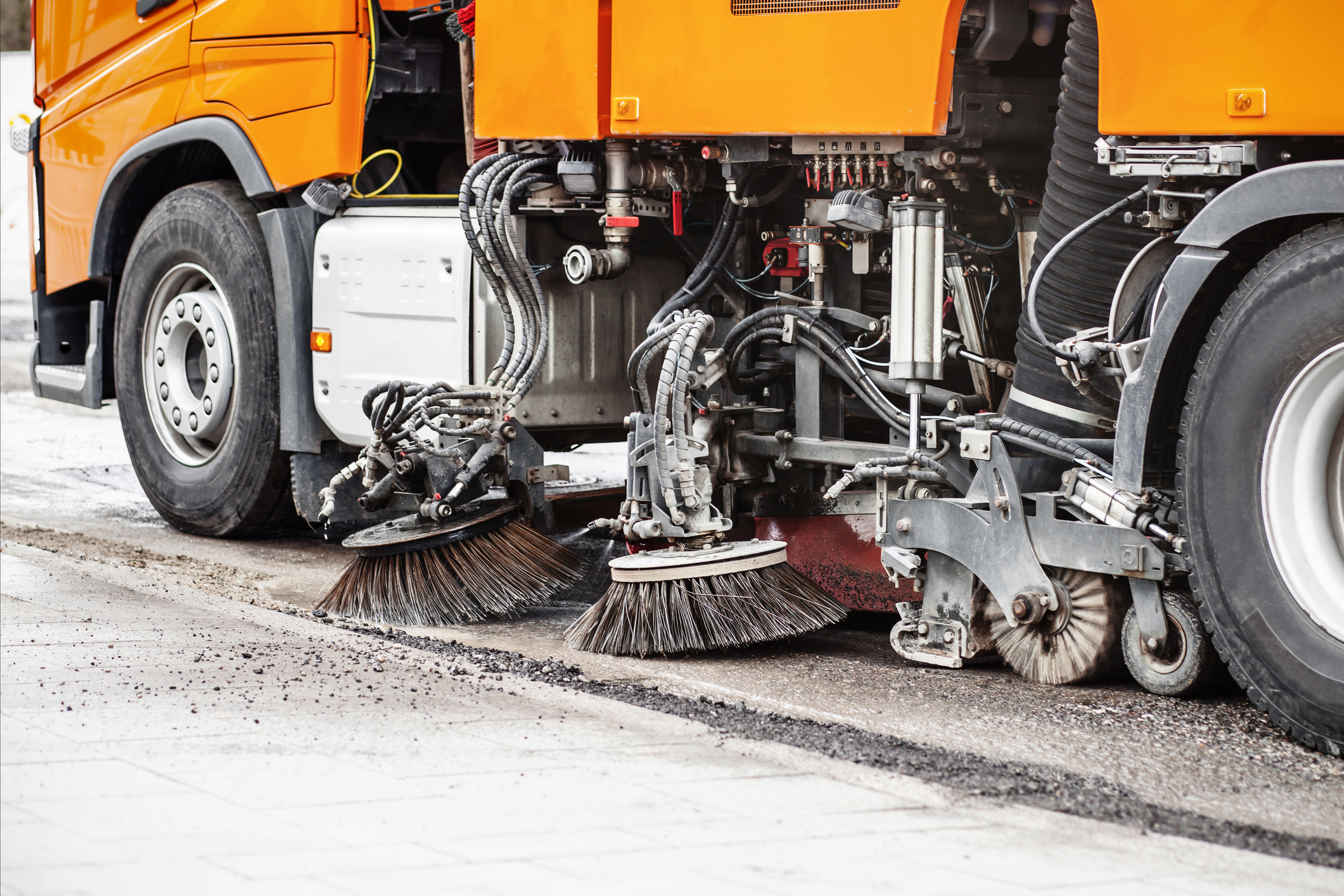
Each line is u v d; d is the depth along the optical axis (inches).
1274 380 154.9
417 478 219.1
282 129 250.2
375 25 243.3
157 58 273.0
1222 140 160.4
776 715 159.0
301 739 141.1
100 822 116.1
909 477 190.9
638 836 115.6
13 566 230.5
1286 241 154.6
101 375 297.9
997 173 195.3
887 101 181.3
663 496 196.2
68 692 155.3
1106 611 171.2
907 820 121.6
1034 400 184.4
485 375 222.5
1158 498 167.0
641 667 184.7
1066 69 174.2
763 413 212.2
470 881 105.1
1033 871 110.1
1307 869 113.3
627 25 201.9
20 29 1093.1
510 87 214.2
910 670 184.7
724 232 211.6
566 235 227.6
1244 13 155.7
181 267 274.1
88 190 293.6
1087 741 152.6
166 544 272.4
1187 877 110.1
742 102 192.7
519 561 213.9
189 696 155.9
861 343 206.1
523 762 135.8
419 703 156.9
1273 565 155.3
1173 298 162.1
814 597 193.0
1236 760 147.0
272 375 259.3
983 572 178.1
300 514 261.7
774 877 107.1
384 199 237.6
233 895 102.0
